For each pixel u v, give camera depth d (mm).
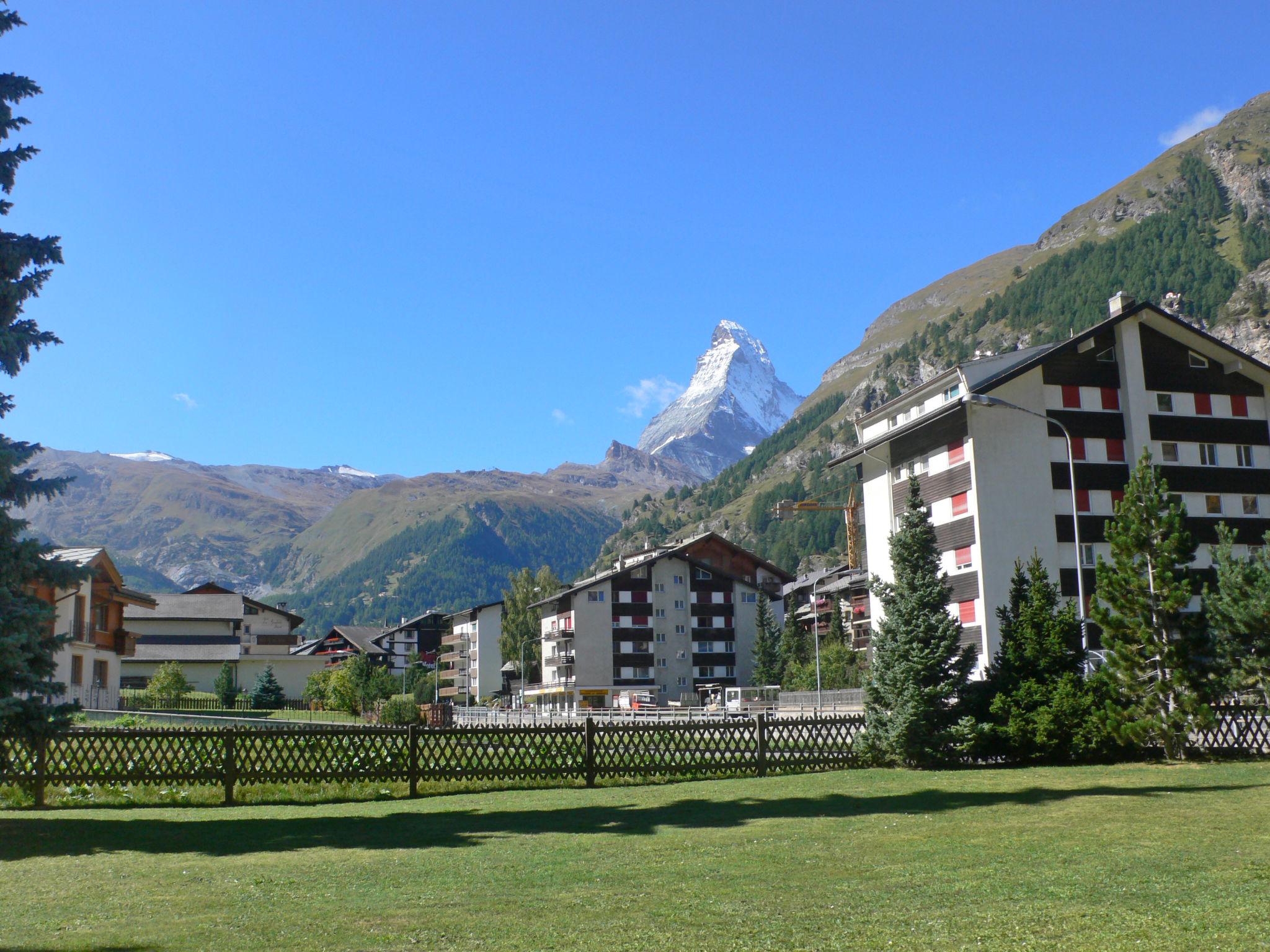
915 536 26359
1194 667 24938
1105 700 25219
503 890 10930
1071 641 26359
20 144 18484
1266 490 57500
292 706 96188
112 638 62875
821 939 8586
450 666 167375
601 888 10930
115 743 20109
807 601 137125
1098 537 55500
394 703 66312
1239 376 58562
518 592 154000
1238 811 15695
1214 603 26250
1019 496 55219
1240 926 8594
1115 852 12281
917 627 25500
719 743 24516
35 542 17781
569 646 121875
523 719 74312
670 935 8844
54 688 17828
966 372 59594
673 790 21531
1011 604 27844
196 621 107562
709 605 125062
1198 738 25641
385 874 12047
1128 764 24375
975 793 19141
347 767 21266
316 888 11242
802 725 25438
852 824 15406
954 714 25422
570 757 23062
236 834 15820
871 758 25609
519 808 18938
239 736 20719
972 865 11727
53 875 12352
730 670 124375
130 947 8766
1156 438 56500
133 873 12414
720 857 12750
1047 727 24641
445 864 12688
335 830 16172
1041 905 9570
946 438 58000
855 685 93750
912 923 9047
